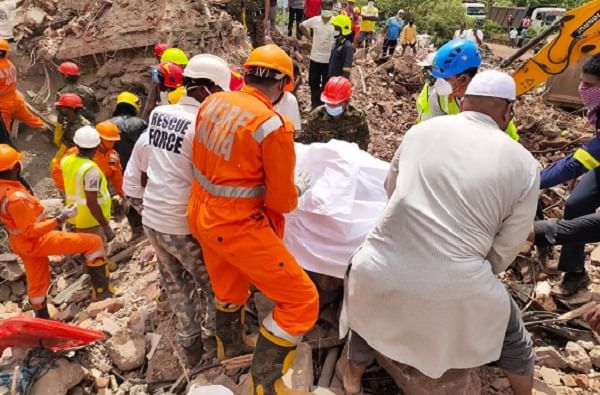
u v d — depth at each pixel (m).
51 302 4.81
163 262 3.21
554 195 5.19
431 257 2.26
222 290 2.89
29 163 7.09
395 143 7.39
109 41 7.55
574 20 4.19
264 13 9.60
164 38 7.55
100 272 4.52
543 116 7.97
